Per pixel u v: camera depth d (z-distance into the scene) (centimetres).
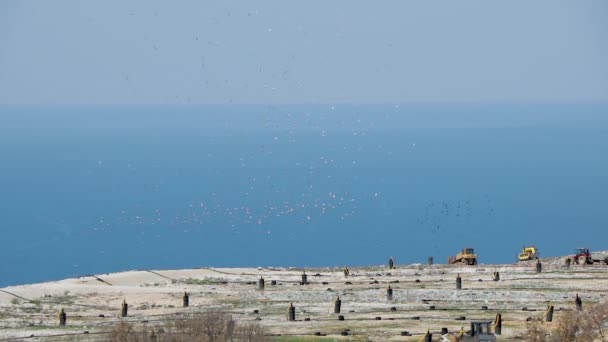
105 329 16000
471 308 17338
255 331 14512
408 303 17938
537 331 14575
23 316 17312
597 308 15550
